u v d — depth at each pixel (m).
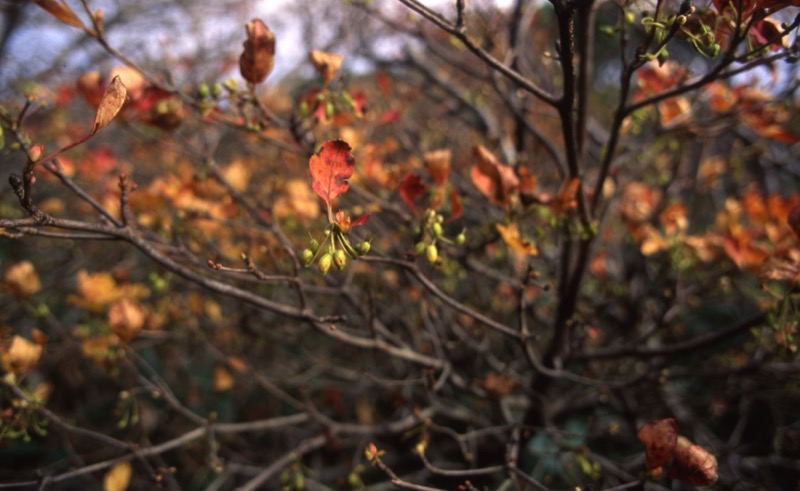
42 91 3.02
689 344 2.13
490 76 2.56
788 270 1.46
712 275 2.61
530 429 1.96
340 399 3.59
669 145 2.60
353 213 2.07
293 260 1.47
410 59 3.72
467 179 3.14
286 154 3.04
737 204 2.50
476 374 2.64
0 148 1.26
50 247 3.71
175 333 2.68
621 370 3.00
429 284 1.41
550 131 4.08
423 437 1.85
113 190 2.22
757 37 1.35
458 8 1.29
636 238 2.16
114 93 1.03
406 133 3.30
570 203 1.51
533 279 1.68
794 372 2.30
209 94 1.74
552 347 2.31
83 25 1.42
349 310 3.08
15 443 3.65
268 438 4.05
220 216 2.22
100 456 3.51
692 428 2.91
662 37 1.23
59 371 3.71
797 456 2.89
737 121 2.10
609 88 5.66
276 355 3.96
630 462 2.55
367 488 2.58
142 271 3.57
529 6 2.86
